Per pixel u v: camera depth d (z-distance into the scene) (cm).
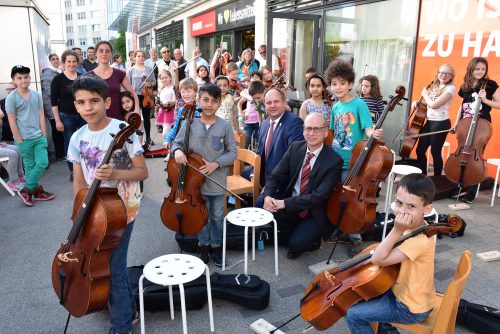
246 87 639
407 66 586
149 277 203
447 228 178
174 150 288
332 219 298
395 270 181
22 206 425
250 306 248
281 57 822
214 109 289
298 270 296
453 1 506
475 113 386
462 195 427
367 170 278
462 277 159
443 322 163
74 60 484
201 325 235
